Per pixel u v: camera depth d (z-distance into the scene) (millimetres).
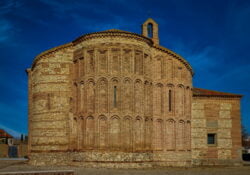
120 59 40625
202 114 48844
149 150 41688
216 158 48281
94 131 39500
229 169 42688
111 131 39312
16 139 106875
